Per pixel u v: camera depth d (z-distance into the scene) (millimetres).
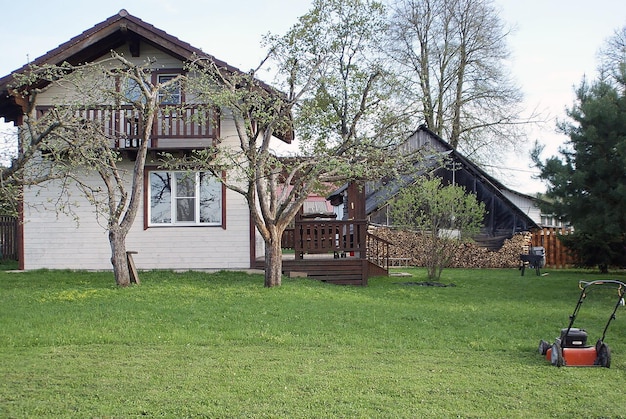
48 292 12648
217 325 9883
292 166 13922
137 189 13734
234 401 6250
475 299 13781
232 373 7238
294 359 7969
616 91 15609
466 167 26094
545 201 16578
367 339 9211
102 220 17250
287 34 15383
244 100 13766
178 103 16797
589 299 14109
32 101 11117
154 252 17312
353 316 10789
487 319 11070
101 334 9148
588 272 22359
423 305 12547
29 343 8680
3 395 6410
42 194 17172
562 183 15391
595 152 15250
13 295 12305
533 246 27047
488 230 25891
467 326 10359
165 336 9094
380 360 8016
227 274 16141
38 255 17281
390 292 14625
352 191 19703
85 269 17172
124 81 13953
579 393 6691
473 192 26000
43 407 6043
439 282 17297
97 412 5926
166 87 15148
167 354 8156
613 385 7031
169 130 16312
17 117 17469
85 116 16219
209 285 13852
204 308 11094
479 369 7645
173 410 5992
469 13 32688
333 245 16312
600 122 15164
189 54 16281
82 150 12047
